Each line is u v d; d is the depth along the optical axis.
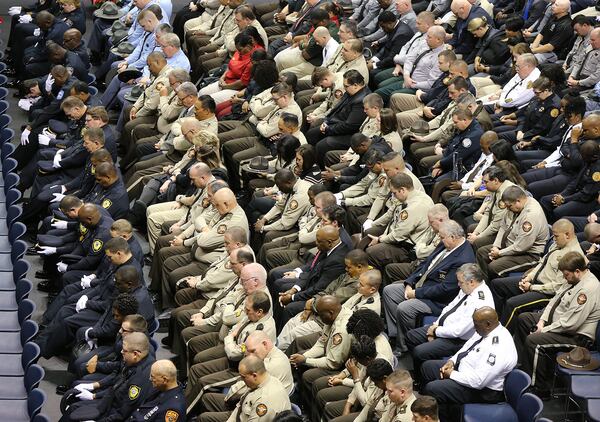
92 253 35.00
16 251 36.41
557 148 36.09
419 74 41.94
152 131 43.09
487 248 32.47
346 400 28.22
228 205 34.62
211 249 34.91
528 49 39.56
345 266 31.62
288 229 35.66
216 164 38.12
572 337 28.89
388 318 31.81
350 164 37.22
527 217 31.55
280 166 38.25
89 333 31.95
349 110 39.44
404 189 32.97
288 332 31.25
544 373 28.73
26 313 33.25
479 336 28.12
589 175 33.53
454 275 30.66
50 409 32.34
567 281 28.95
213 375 29.98
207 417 28.42
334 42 43.78
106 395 29.42
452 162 36.28
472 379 27.59
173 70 41.72
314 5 47.16
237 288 31.83
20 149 43.91
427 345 29.42
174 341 33.28
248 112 42.00
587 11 42.75
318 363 29.42
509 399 27.20
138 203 39.16
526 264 31.53
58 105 44.28
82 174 40.47
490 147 34.44
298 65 44.72
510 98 39.00
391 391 25.83
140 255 34.09
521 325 29.77
